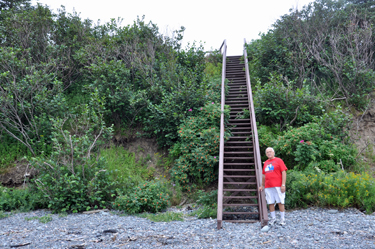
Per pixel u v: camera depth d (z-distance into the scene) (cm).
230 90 1050
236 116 855
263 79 1122
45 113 839
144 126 959
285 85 1034
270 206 464
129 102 924
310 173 597
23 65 876
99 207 655
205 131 750
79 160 672
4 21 1045
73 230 466
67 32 1162
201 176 761
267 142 757
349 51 977
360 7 1113
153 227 478
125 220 537
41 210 640
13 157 809
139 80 1023
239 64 1320
